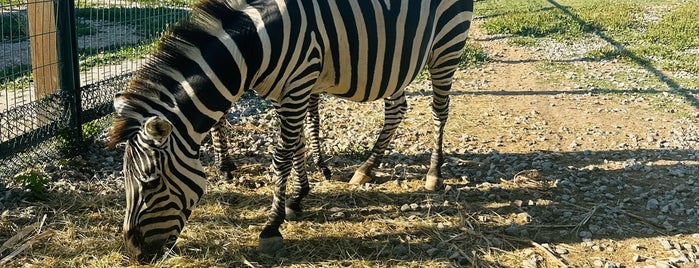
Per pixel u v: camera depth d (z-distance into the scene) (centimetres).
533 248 388
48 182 448
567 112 677
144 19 688
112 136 291
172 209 310
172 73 303
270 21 330
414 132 602
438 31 431
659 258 379
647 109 686
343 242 386
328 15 354
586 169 517
